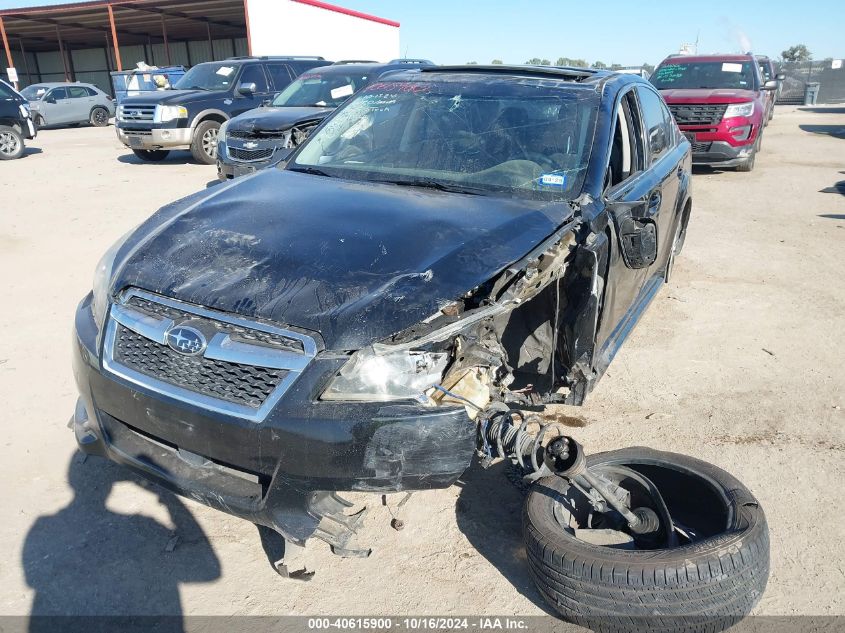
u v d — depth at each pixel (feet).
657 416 13.03
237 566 9.21
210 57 138.31
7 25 114.21
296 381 7.56
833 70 111.65
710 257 22.90
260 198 10.80
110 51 146.41
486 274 8.55
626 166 13.24
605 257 10.26
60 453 11.51
